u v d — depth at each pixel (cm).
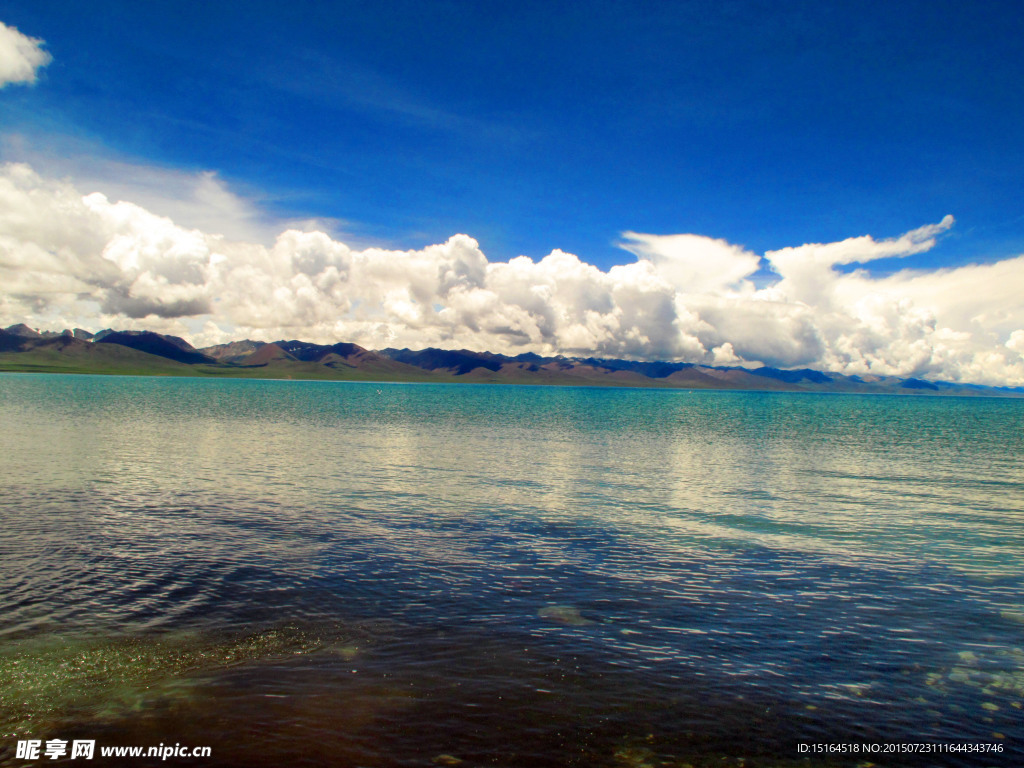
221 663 1220
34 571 1734
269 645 1304
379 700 1090
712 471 4322
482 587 1709
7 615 1420
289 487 3262
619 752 957
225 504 2758
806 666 1258
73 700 1073
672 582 1784
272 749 941
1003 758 959
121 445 4969
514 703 1091
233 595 1597
